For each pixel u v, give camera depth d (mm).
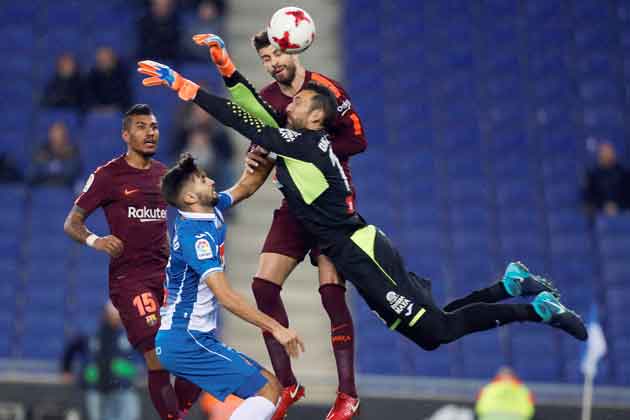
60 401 40719
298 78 22297
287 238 22469
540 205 57938
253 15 67875
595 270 54375
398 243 55781
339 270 21484
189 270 21438
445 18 68875
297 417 39844
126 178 24281
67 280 53219
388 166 60188
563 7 68938
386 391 41031
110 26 67062
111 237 23781
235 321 50875
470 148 61312
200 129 54812
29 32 66562
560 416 39594
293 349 20375
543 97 64188
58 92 60000
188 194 21188
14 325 51406
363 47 67000
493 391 39625
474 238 56000
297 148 20984
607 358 50656
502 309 22000
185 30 63219
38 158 56156
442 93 64500
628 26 68000
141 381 41875
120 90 59781
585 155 61094
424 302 21438
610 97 64188
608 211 56062
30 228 55125
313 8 69250
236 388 21547
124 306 24109
